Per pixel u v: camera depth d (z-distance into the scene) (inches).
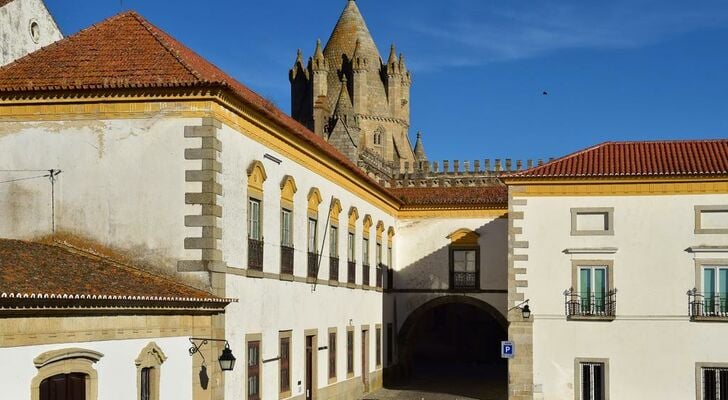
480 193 1830.7
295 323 1154.0
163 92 897.5
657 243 1242.6
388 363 1764.3
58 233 912.3
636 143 1385.3
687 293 1231.5
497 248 1769.2
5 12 1091.9
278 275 1086.4
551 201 1270.9
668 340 1230.3
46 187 917.2
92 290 709.3
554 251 1264.8
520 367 1255.5
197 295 845.2
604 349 1242.6
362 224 1535.4
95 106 914.1
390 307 1769.2
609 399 1235.2
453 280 1784.0
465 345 2527.1
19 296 601.3
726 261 1222.3
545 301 1259.8
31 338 625.3
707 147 1350.9
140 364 749.9
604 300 1250.0
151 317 771.4
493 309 1764.3
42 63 954.7
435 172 2378.2
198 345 852.0
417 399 1547.7
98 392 693.9
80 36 994.1
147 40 973.2
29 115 924.0
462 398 1578.5
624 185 1253.1
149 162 901.2
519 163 2377.0
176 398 810.8
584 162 1312.7
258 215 1033.5
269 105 1177.4
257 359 1011.9
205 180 890.7
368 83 3496.6
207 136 893.2
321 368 1272.1
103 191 907.4
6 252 762.2
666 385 1226.0
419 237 1808.6
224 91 900.0
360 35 3533.5
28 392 621.6
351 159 1946.4
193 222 888.3
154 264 891.4
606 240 1253.7
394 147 3516.2
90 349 684.1
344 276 1409.9
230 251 935.0
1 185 925.2
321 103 2212.1
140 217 898.1
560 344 1252.5
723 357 1217.4
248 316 981.2
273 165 1079.0
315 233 1258.0
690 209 1238.9
